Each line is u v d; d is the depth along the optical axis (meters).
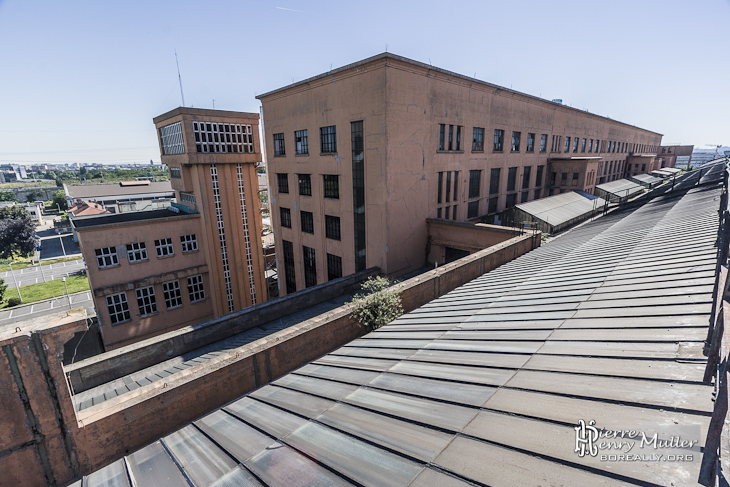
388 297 12.33
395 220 22.55
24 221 67.25
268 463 4.58
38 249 75.81
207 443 5.59
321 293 19.69
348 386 6.53
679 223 14.21
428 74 22.28
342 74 22.08
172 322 27.86
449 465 3.62
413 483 3.52
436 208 25.56
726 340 2.86
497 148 30.80
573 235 22.30
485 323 8.16
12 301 43.94
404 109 21.25
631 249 11.59
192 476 4.77
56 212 120.94
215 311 29.86
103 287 24.34
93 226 23.50
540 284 10.38
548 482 3.08
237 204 29.98
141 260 25.78
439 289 14.59
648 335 5.09
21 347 5.32
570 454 3.30
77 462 6.24
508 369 5.39
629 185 52.53
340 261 26.58
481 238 22.50
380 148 21.14
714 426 2.51
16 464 5.55
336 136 23.89
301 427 5.34
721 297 3.54
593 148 49.84
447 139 25.11
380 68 19.86
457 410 4.63
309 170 26.91
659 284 7.12
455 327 8.54
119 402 7.44
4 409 5.32
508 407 4.34
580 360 4.98
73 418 6.07
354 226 24.42
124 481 5.00
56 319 5.66
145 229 25.78
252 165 30.44
